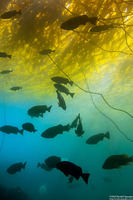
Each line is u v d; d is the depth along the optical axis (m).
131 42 8.03
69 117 32.09
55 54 9.19
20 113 33.81
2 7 5.88
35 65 10.74
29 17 6.43
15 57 9.55
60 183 16.42
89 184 16.09
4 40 7.80
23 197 10.23
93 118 32.44
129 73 11.66
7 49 8.55
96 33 7.34
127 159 2.58
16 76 13.01
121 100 19.39
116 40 7.86
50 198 12.58
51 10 6.12
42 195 13.14
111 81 13.32
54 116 30.98
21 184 15.62
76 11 6.10
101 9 5.93
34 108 3.71
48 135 3.26
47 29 7.08
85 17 3.17
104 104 21.83
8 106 26.56
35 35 7.38
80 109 25.55
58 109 25.50
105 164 2.59
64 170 2.22
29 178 17.95
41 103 22.75
